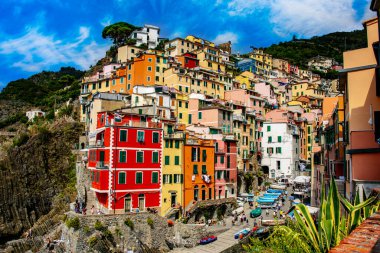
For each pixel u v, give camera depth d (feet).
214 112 293.43
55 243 177.47
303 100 477.36
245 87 413.39
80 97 386.11
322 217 45.83
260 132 346.74
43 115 436.35
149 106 244.22
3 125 440.04
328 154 149.48
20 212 274.98
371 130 83.76
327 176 151.43
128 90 376.07
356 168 84.02
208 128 268.21
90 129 281.95
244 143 318.65
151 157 205.87
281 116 353.31
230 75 435.94
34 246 206.28
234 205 238.48
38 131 323.37
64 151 311.06
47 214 270.26
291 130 343.87
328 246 42.19
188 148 223.10
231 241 180.04
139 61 379.14
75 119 368.48
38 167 294.66
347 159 97.25
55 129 318.24
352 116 86.48
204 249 175.32
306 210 47.85
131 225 175.42
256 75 515.09
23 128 370.32
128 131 199.00
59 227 194.18
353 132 85.66
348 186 95.35
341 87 106.01
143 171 202.18
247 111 344.49
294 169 331.16
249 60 560.61
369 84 85.25
